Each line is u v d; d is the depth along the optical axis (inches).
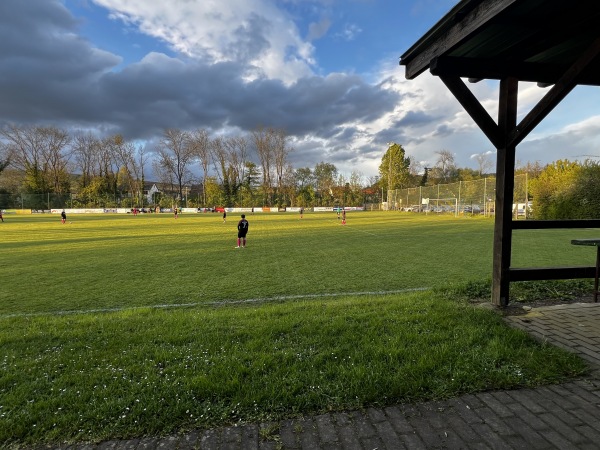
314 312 165.9
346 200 2551.7
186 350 122.6
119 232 754.2
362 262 357.4
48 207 2138.3
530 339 126.6
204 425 81.9
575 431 78.1
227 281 276.7
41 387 99.8
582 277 175.8
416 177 2721.5
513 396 92.4
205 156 2449.6
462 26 118.2
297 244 522.0
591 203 836.0
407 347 120.0
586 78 159.6
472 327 137.4
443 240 550.9
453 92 150.2
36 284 271.6
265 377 101.8
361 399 90.3
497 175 167.6
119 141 2372.0
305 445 74.9
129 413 86.2
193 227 904.3
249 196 2394.2
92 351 124.2
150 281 279.0
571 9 113.9
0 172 2167.8
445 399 91.4
